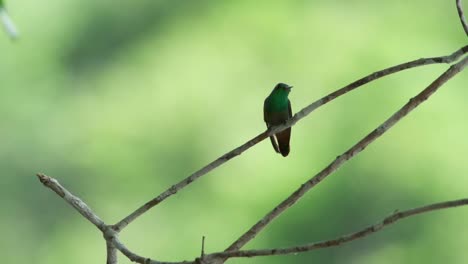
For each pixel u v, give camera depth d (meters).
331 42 15.61
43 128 16.38
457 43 15.52
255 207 14.66
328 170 3.76
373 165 14.68
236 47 15.91
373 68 15.31
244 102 15.51
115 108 16.09
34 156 16.27
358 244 14.63
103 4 16.55
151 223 15.22
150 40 16.34
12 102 16.41
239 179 14.90
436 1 15.71
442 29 15.58
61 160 16.20
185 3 16.39
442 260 14.56
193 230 14.94
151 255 14.97
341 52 15.50
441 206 3.48
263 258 14.35
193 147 15.42
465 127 14.59
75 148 16.09
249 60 15.77
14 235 16.05
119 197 15.56
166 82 15.91
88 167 15.90
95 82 16.42
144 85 16.02
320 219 14.60
